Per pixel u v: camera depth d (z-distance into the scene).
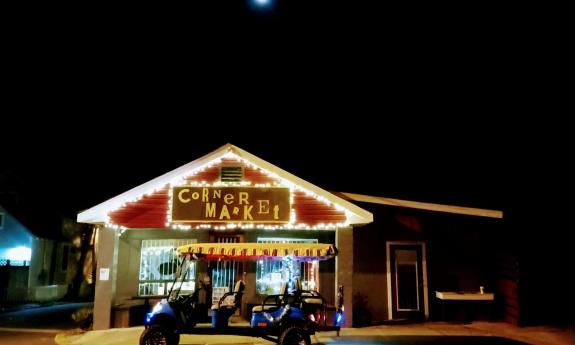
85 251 26.25
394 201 13.70
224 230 13.59
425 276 13.88
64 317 16.91
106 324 12.53
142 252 13.39
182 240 13.55
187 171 12.76
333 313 12.77
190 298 10.50
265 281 13.45
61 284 25.73
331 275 13.30
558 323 12.86
